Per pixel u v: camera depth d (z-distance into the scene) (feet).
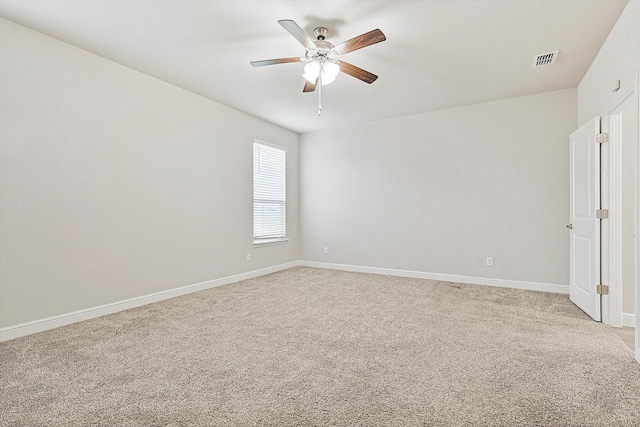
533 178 13.82
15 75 8.58
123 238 11.08
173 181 12.76
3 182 8.40
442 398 5.69
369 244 17.83
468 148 15.14
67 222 9.63
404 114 16.39
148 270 11.87
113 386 6.15
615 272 9.50
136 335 8.75
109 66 10.66
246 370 6.79
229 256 15.34
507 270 14.35
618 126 9.45
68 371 6.75
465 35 9.05
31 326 8.86
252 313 10.68
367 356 7.44
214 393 5.90
